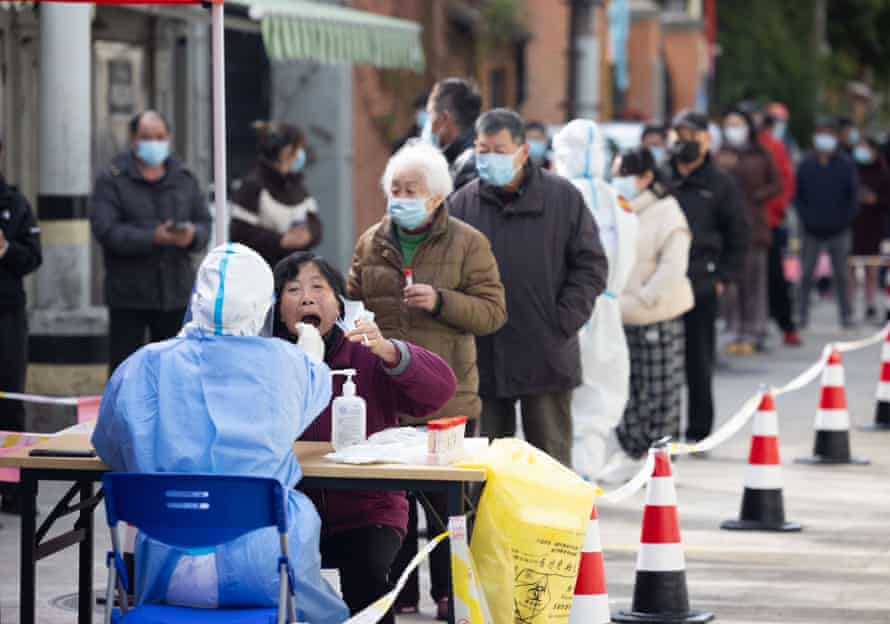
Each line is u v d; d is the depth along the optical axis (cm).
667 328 2727
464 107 2244
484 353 2102
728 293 4794
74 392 2827
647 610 1809
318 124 4650
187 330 1448
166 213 2628
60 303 2862
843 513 2459
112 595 1398
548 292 2100
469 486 1568
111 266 2622
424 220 1858
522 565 1479
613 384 2498
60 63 2839
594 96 6084
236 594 1381
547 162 4338
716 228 2975
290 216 2739
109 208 2608
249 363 1423
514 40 6338
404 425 1855
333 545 1566
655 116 8981
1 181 2291
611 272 2483
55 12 2828
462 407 1867
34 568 1496
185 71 3956
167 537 1348
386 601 1366
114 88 3672
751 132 4384
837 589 2008
